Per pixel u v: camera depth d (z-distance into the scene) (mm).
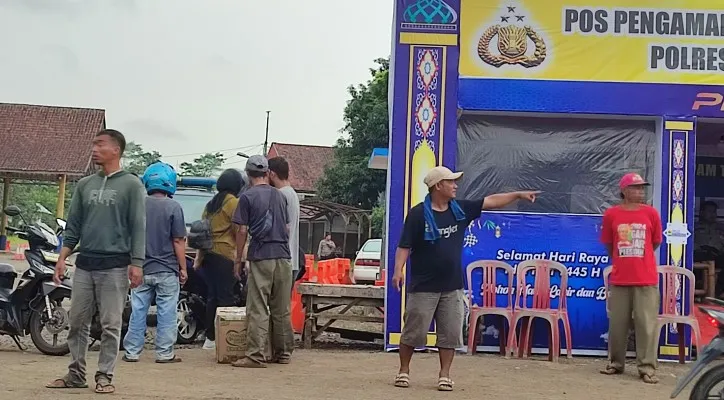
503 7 9039
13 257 31219
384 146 36125
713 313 5898
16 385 6309
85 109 40406
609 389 7109
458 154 9266
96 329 8281
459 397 6434
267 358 7930
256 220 7609
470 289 8953
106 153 6066
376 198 36531
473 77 9008
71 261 11266
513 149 9305
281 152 54875
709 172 11891
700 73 9047
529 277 8953
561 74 9023
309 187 51844
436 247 6617
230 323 7859
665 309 8789
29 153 36688
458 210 6664
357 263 22047
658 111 9039
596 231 9062
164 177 7969
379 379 7188
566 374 7812
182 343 9406
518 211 9211
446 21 9016
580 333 8984
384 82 36406
